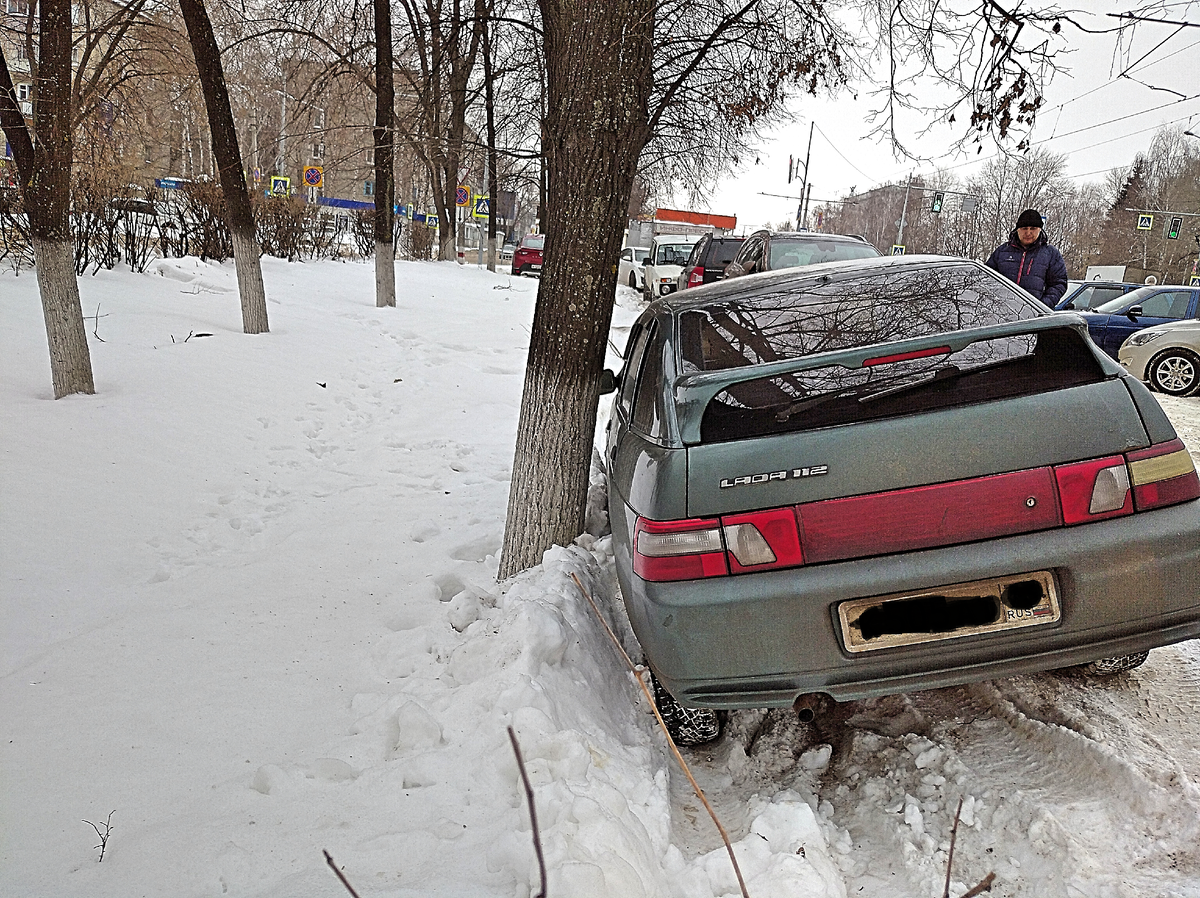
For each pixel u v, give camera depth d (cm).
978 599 266
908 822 264
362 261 2600
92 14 1393
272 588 446
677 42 485
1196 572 266
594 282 429
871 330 329
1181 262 5847
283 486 632
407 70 1282
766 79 486
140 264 1423
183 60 1457
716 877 226
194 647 375
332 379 943
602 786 244
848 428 272
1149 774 264
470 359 1166
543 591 373
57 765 284
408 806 255
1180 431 895
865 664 266
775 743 321
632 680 366
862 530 265
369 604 430
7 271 1194
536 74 806
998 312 329
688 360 338
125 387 753
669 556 272
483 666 324
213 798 264
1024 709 321
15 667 356
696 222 3788
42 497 516
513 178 1348
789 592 264
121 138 1528
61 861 238
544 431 439
